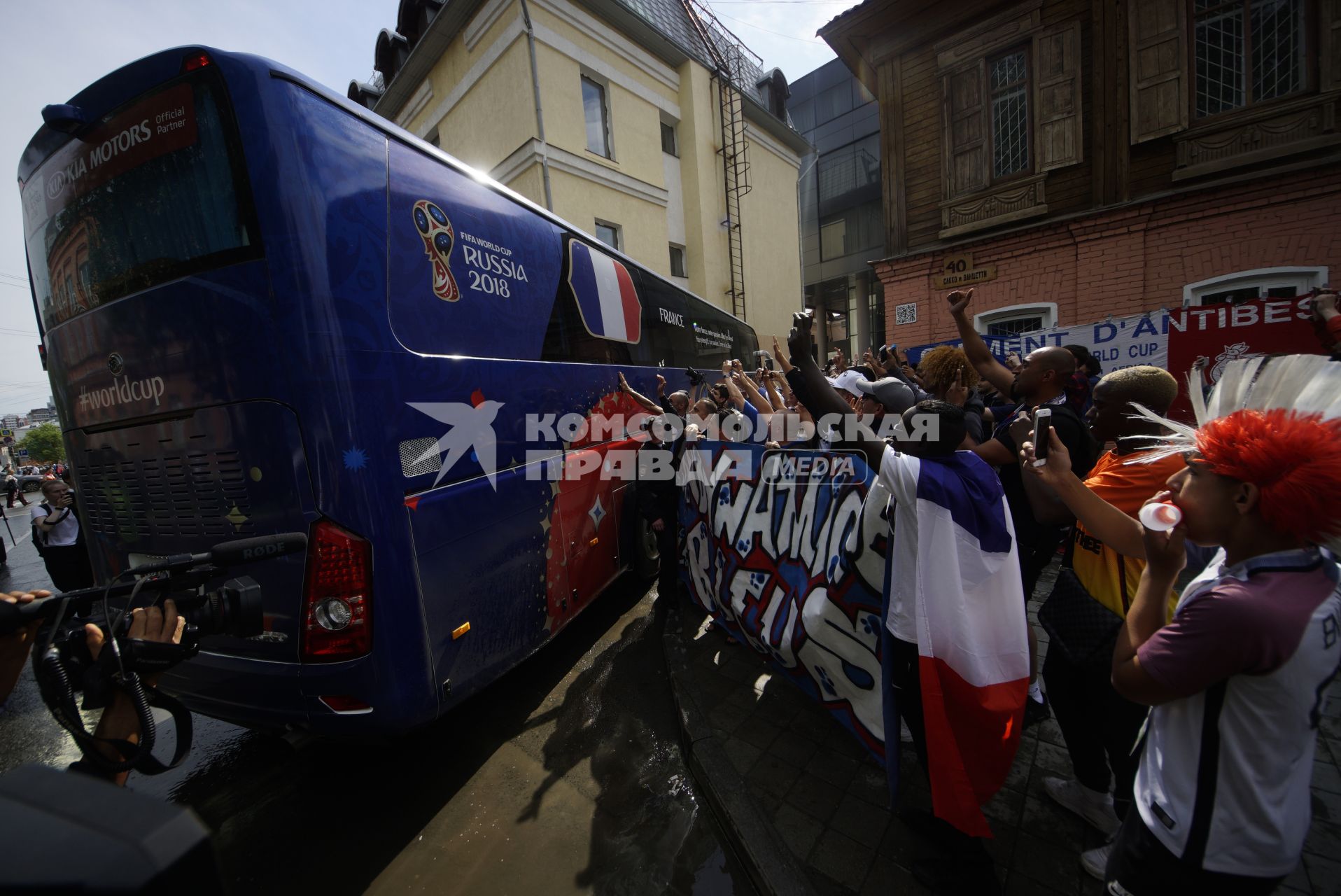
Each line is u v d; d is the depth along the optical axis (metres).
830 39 9.40
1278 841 1.11
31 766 0.55
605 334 4.43
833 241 28.22
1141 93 7.25
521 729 3.23
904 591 1.92
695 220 14.52
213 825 2.61
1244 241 6.76
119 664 1.19
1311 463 1.00
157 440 2.46
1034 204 8.12
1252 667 1.06
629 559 4.80
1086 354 3.86
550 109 10.93
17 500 26.06
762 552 3.14
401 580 2.36
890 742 2.04
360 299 2.29
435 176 2.84
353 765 2.98
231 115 2.12
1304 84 6.44
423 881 2.24
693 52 14.17
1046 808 2.26
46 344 2.87
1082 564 2.07
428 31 11.98
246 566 2.35
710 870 2.21
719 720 2.98
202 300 2.23
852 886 1.97
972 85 8.53
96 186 2.39
